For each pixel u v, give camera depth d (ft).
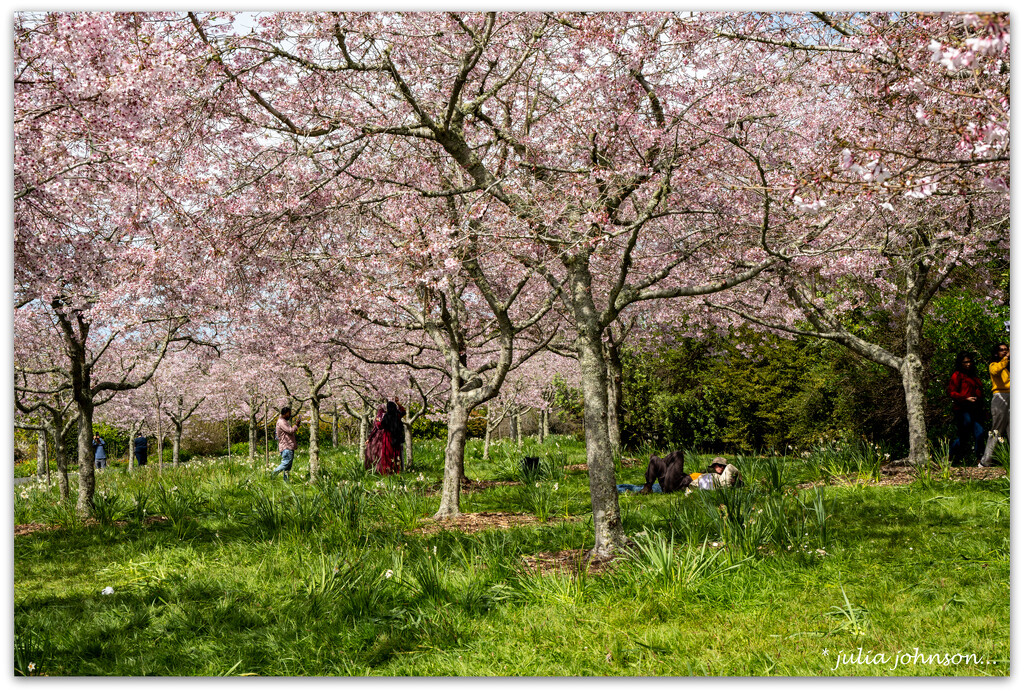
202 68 22.94
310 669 16.58
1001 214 32.24
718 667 15.38
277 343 43.09
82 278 31.17
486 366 47.47
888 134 25.30
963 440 38.99
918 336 39.63
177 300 32.89
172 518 34.17
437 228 26.50
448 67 31.17
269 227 27.14
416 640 17.79
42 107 22.84
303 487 45.55
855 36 26.84
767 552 22.22
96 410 76.33
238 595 21.45
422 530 30.91
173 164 26.30
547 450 62.90
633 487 40.22
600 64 28.58
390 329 45.29
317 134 25.21
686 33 28.27
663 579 19.80
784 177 23.73
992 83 22.43
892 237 29.91
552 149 29.17
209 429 121.70
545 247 27.09
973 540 22.43
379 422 52.13
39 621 19.84
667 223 35.60
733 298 41.45
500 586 20.36
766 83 30.55
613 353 52.08
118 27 22.44
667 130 28.78
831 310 47.11
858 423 49.06
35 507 40.32
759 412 61.93
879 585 19.27
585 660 16.22
